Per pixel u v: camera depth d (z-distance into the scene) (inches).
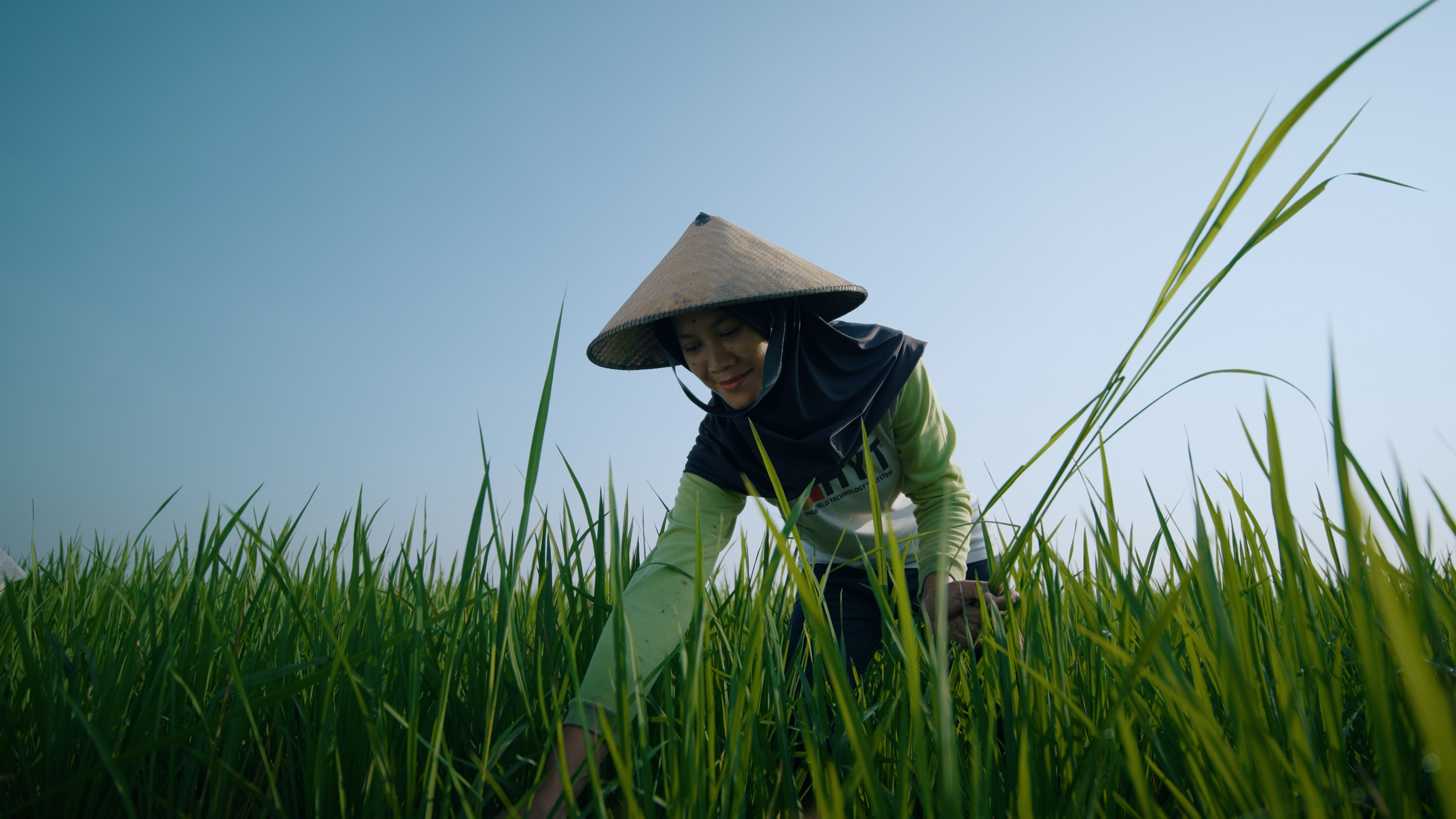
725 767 40.1
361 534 56.9
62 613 79.1
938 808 39.8
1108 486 46.8
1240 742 31.7
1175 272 37.1
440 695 50.3
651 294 92.8
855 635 105.0
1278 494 32.4
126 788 38.0
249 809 48.9
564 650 59.5
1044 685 38.9
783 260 92.9
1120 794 44.1
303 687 40.7
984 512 52.8
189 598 53.4
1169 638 47.8
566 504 66.9
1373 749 41.8
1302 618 34.0
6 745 47.7
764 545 44.5
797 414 88.7
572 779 50.0
